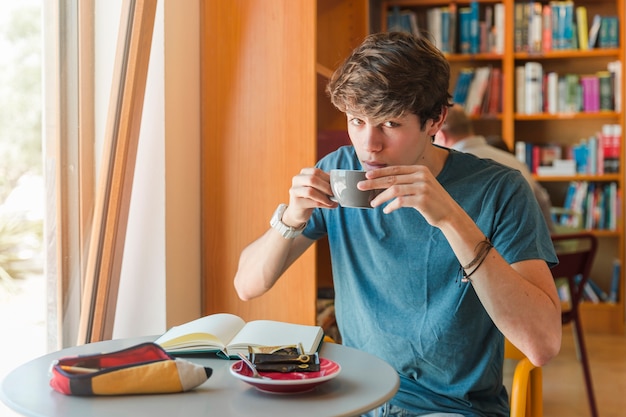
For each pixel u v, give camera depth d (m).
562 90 5.29
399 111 1.44
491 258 1.45
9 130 1.72
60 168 1.86
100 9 1.92
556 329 1.51
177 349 1.39
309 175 1.53
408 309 1.68
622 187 5.26
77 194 1.91
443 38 5.30
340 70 1.52
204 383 1.23
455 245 1.44
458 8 5.36
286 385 1.15
